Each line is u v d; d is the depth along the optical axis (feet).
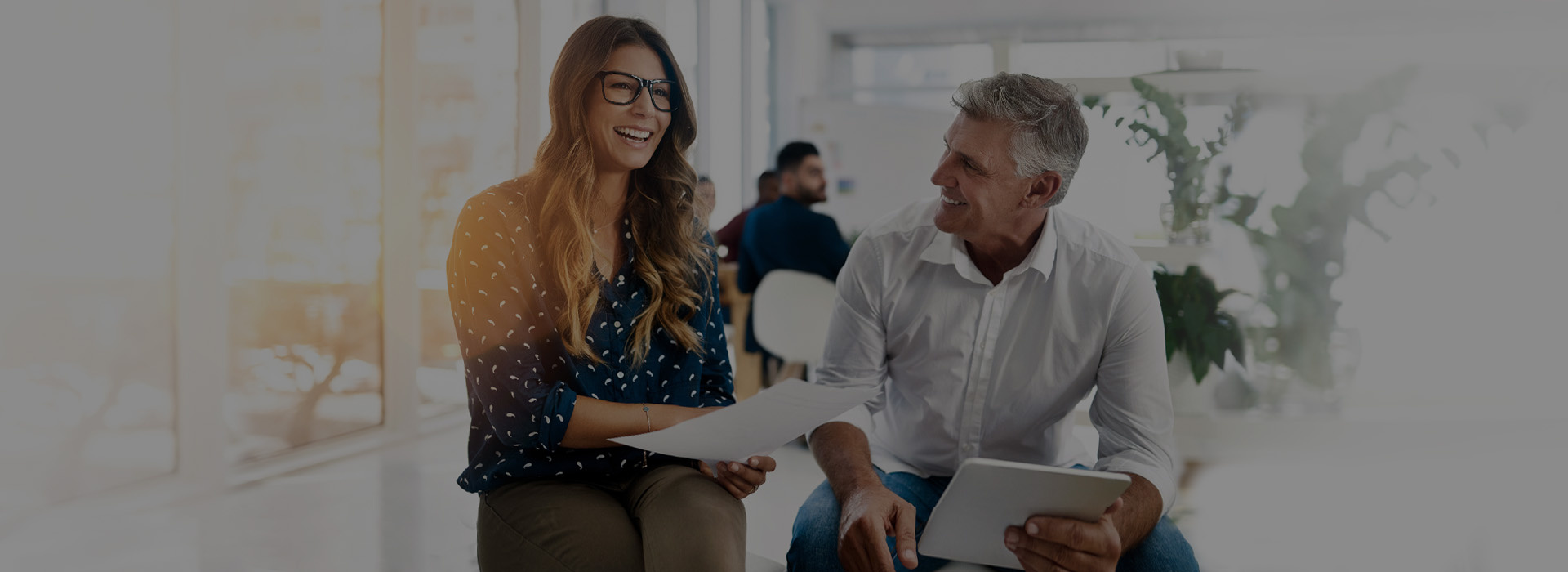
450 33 13.35
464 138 13.75
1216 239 9.96
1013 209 4.55
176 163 9.66
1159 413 4.86
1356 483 9.50
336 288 11.70
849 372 5.19
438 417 13.39
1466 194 12.51
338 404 11.79
